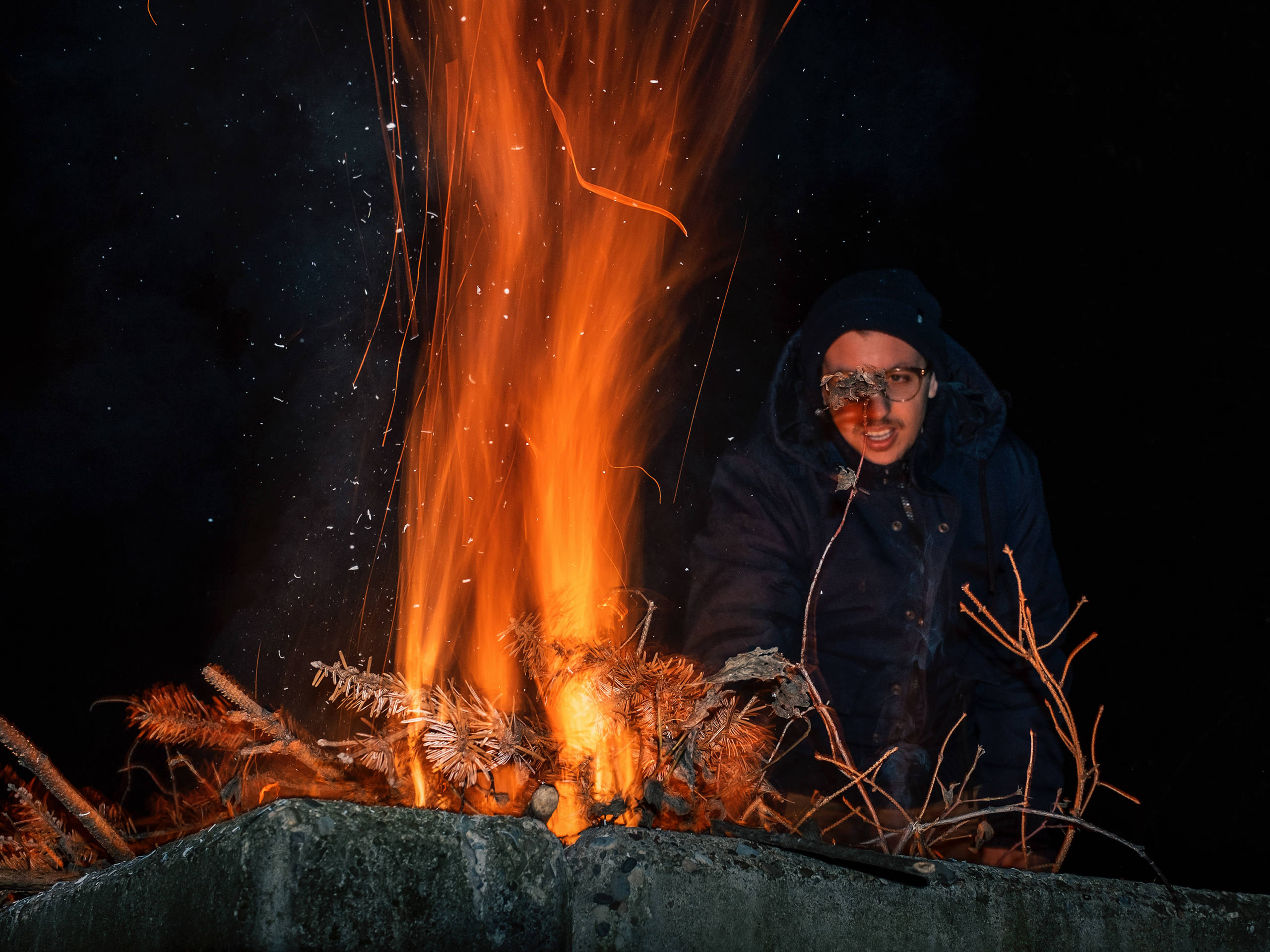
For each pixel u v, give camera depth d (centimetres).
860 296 224
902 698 216
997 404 229
